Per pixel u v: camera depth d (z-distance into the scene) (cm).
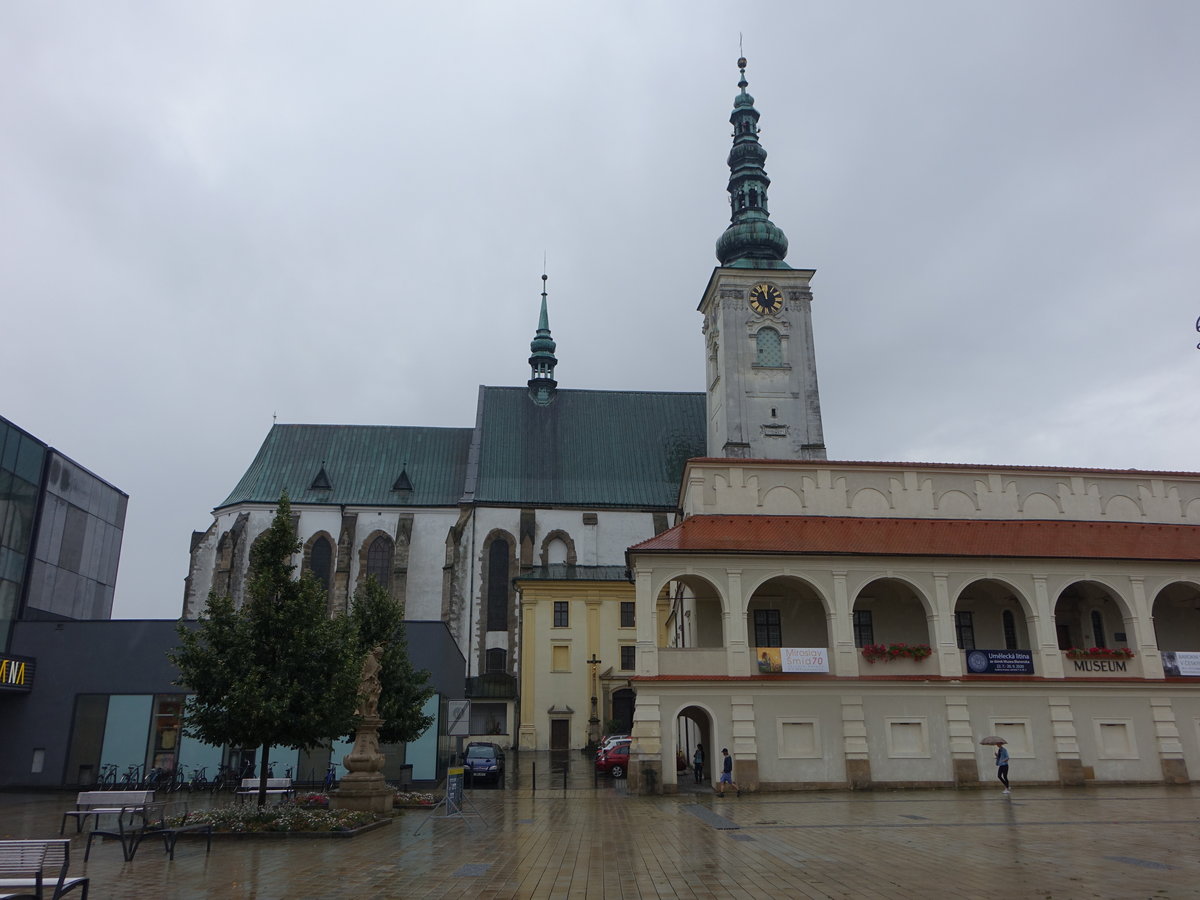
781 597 4159
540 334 9150
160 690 3953
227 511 8150
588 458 8475
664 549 3834
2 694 3912
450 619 7662
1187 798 3212
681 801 3278
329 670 2592
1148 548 4112
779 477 4319
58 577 4741
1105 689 3866
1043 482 4397
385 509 8131
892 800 3219
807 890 1498
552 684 6962
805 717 3716
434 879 1630
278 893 1498
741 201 7969
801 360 7456
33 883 1248
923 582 3934
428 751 4025
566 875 1669
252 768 3909
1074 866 1712
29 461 4444
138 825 2491
